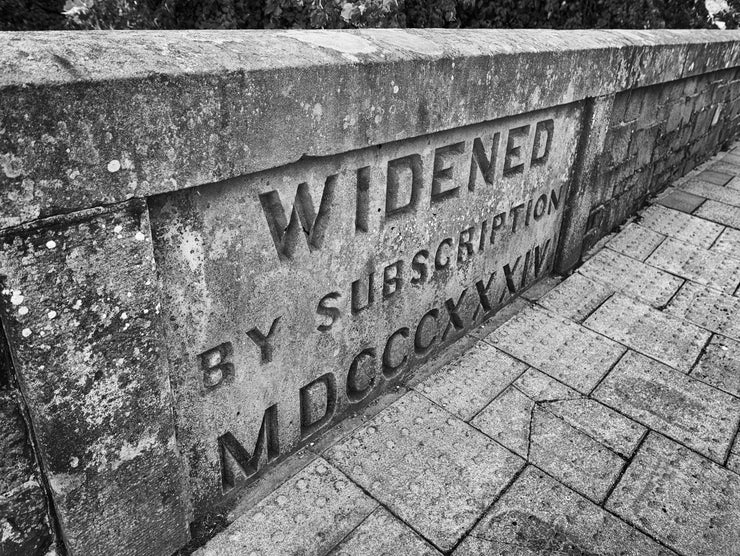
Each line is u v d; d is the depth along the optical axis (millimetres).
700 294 3529
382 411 2451
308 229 1853
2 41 1138
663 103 4262
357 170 1937
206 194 1499
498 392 2611
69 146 1129
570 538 1936
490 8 4117
